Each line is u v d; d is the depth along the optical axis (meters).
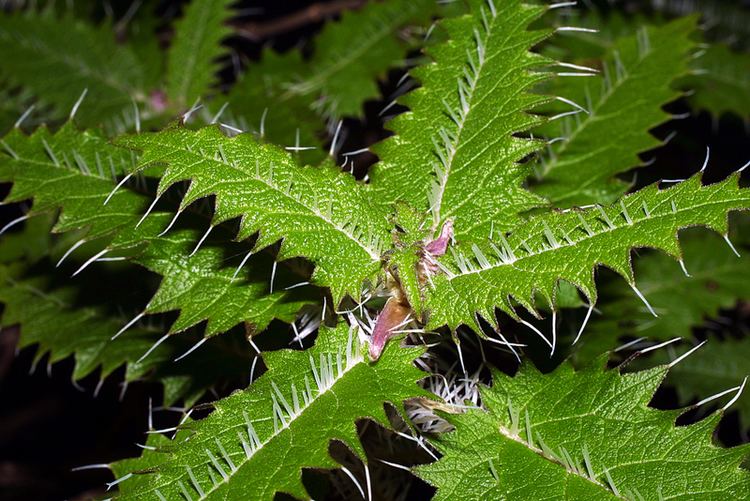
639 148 0.43
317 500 0.38
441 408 0.38
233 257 0.39
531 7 0.39
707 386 0.50
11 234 0.51
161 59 0.59
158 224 0.39
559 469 0.36
